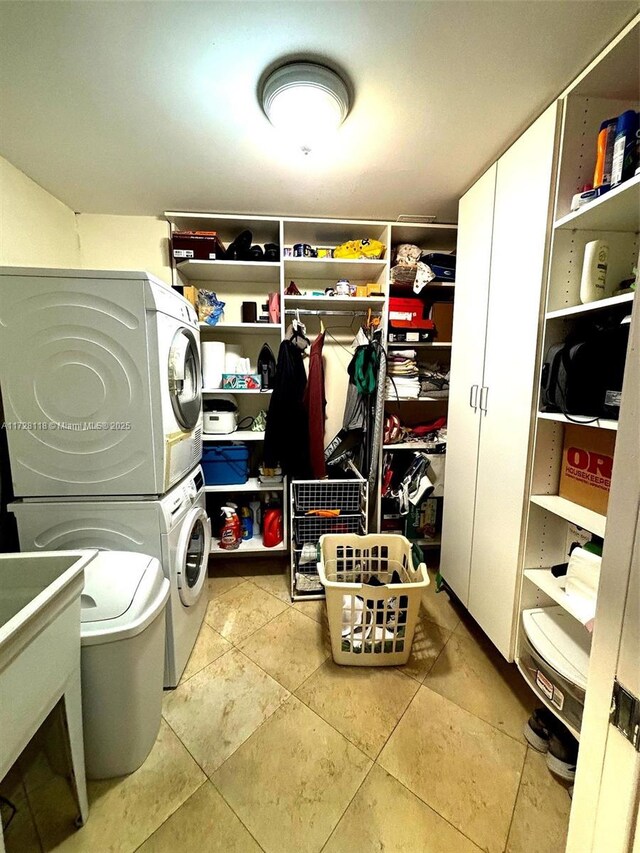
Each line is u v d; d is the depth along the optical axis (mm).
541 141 1225
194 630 1646
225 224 2166
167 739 1228
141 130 1378
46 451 1299
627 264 1235
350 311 2377
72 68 1092
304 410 2174
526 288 1313
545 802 1052
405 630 1518
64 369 1259
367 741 1224
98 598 1094
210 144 1461
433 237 2336
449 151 1487
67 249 2027
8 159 1574
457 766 1147
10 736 707
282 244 2070
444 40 1005
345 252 2172
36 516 1315
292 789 1079
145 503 1336
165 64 1081
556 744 1139
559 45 1015
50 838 954
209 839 960
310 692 1417
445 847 949
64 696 899
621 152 985
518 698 1403
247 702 1369
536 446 1314
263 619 1862
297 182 1740
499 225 1483
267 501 2385
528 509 1344
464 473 1770
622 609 438
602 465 1149
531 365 1289
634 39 949
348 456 2402
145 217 2156
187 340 1583
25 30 969
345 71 1105
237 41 1008
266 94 1155
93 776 1095
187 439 1633
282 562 2461
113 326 1252
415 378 2316
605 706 465
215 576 2283
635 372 423
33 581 966
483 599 1598
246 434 2258
